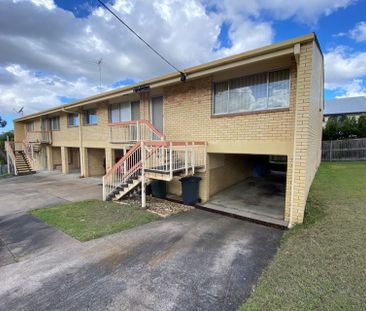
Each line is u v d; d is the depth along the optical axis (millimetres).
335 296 2604
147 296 2816
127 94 9633
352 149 18562
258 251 4031
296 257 3564
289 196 5609
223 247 4211
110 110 11625
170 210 6746
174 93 8281
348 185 8797
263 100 6266
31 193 9508
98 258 3838
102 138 12109
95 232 4945
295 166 5184
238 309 2541
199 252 4008
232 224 5531
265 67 6059
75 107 12977
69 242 4508
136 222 5586
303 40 4727
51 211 6605
